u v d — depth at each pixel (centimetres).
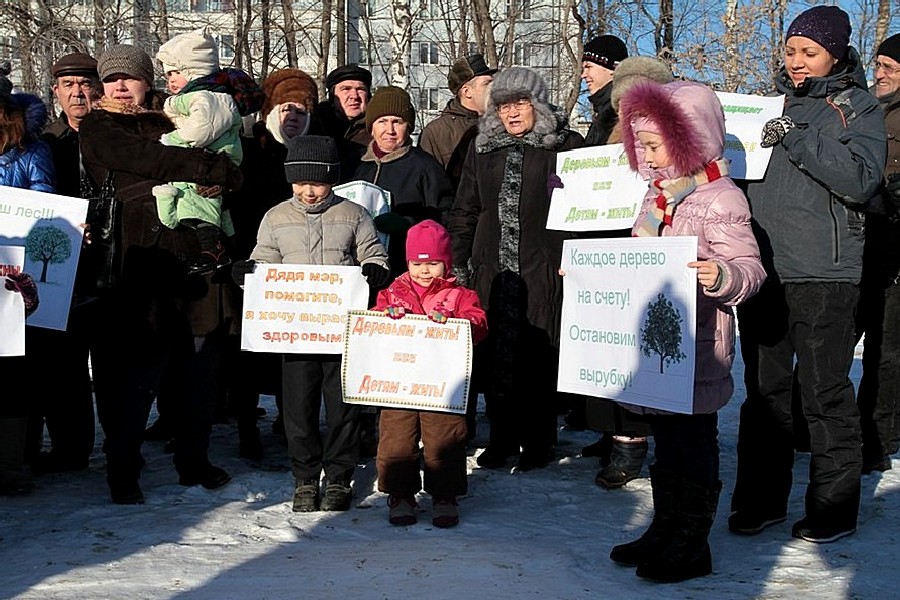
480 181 576
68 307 471
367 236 512
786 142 425
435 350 467
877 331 573
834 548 428
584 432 686
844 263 430
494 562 411
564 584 387
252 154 597
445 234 483
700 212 382
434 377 465
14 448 513
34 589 380
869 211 577
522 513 492
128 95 513
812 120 438
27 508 494
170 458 598
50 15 1659
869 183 416
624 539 446
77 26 1800
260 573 399
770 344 448
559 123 571
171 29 2075
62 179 525
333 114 667
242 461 600
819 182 425
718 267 362
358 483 546
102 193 498
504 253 561
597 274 409
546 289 561
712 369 389
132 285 495
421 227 481
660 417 399
